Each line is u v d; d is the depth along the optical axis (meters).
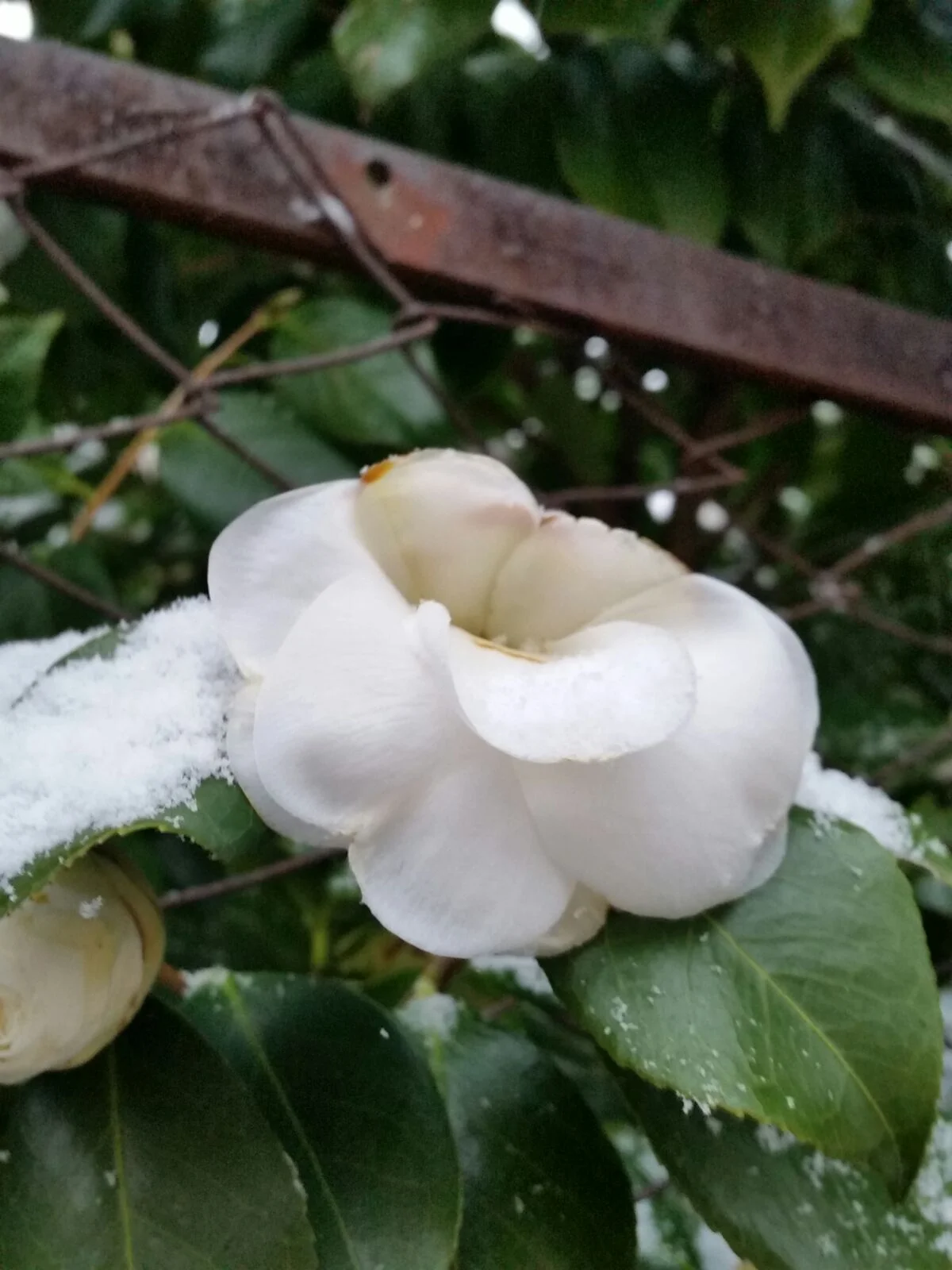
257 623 0.15
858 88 0.29
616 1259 0.18
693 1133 0.17
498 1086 0.20
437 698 0.14
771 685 0.15
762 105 0.27
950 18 0.24
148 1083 0.17
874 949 0.16
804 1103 0.15
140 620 0.18
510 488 0.16
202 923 0.31
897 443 0.33
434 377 0.27
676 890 0.15
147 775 0.15
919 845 0.18
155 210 0.22
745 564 0.38
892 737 0.32
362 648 0.14
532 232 0.23
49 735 0.16
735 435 0.25
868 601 0.36
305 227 0.22
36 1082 0.17
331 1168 0.18
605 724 0.14
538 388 0.38
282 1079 0.19
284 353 0.28
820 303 0.24
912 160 0.30
